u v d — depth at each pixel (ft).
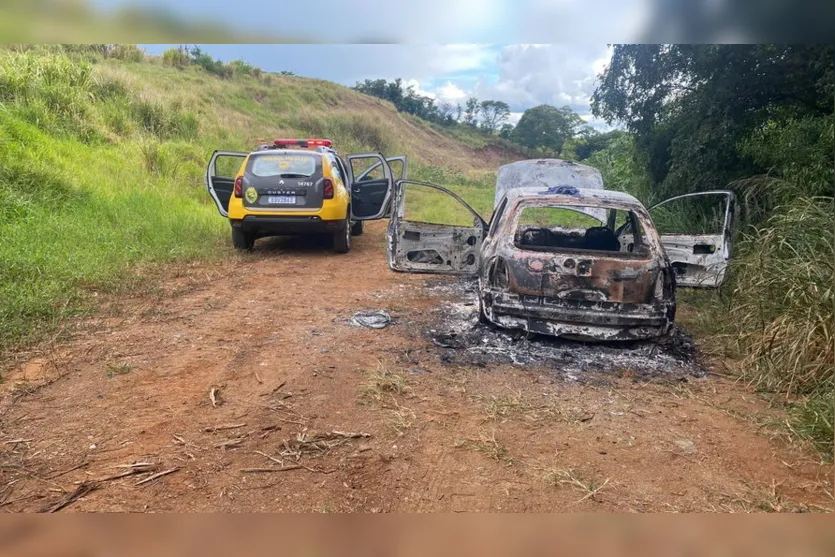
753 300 17.08
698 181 27.63
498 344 17.11
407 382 14.47
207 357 15.48
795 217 18.30
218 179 31.78
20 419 11.89
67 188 30.37
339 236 29.81
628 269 15.99
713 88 26.05
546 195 17.70
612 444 12.06
